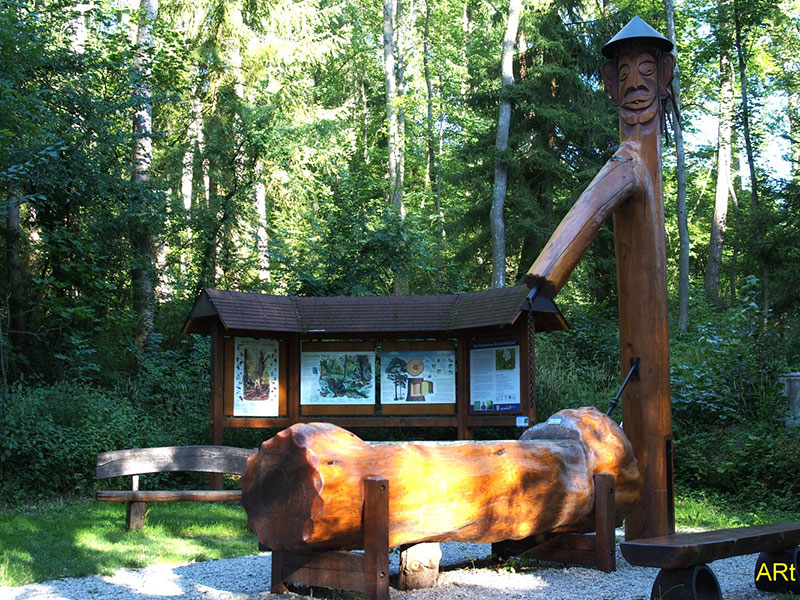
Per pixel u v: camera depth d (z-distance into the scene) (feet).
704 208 113.60
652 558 15.03
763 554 18.17
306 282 51.34
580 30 70.79
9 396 36.06
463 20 110.32
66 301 44.62
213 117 62.85
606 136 68.74
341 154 80.64
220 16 65.16
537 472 18.31
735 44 78.13
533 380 32.86
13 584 18.60
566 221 21.08
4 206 38.88
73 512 29.96
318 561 16.69
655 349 22.38
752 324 44.60
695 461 35.27
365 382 35.70
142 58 50.75
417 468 16.40
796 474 32.53
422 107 108.47
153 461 27.73
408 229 53.83
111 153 46.78
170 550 22.80
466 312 34.73
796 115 93.91
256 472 16.28
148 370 45.06
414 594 17.29
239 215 57.36
